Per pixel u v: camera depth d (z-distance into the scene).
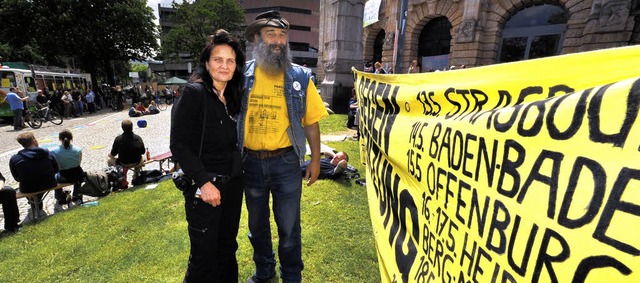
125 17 24.86
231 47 1.62
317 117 2.04
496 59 13.09
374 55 19.97
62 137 4.39
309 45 68.50
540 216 0.82
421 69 16.30
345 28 10.78
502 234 0.95
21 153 3.90
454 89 1.33
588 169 0.72
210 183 1.60
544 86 0.93
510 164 0.94
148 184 4.94
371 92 2.47
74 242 3.08
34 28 22.61
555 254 0.78
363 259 2.52
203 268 1.75
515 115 0.95
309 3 66.88
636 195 0.62
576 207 0.73
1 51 25.75
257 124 1.90
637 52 0.70
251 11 67.44
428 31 15.84
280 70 1.85
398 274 1.67
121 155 4.88
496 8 12.52
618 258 0.65
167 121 13.75
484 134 1.06
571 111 0.78
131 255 2.77
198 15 40.94
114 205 4.00
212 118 1.62
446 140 1.30
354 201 3.62
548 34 11.48
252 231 2.14
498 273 0.96
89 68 27.67
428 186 1.44
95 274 2.53
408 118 1.77
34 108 13.07
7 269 2.69
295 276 2.09
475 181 1.09
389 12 17.17
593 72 0.80
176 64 65.62
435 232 1.36
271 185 2.00
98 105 22.77
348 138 7.26
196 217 1.68
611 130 0.69
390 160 2.00
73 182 4.51
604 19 9.46
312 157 2.14
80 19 23.62
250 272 2.41
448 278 1.23
